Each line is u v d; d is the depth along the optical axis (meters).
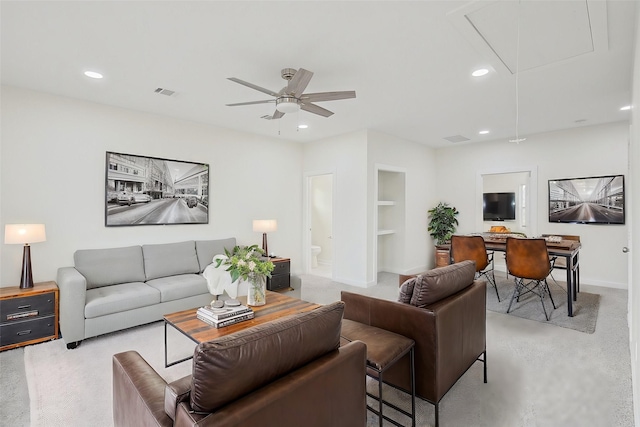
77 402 2.20
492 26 2.33
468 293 2.28
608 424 1.95
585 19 2.22
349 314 2.41
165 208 4.42
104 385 2.40
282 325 1.22
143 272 3.94
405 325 2.05
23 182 3.40
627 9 2.10
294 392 1.14
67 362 2.73
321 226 7.55
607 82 3.32
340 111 4.30
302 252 6.30
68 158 3.66
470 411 2.09
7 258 3.31
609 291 4.80
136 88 3.43
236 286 3.13
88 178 3.80
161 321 3.67
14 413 2.08
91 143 3.82
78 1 2.02
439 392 1.93
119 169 4.02
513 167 5.96
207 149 4.89
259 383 1.12
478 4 2.07
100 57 2.75
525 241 3.83
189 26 2.30
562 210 5.43
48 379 2.47
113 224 3.96
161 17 2.19
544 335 3.24
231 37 2.45
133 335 3.29
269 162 5.71
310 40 2.50
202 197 4.80
